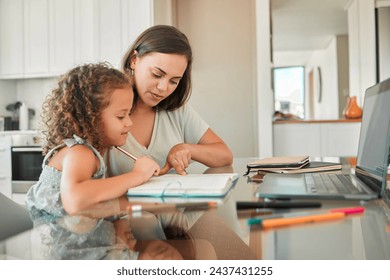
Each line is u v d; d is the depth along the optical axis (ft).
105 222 1.97
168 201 2.20
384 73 12.14
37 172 10.78
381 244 1.87
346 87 19.53
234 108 11.94
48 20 11.87
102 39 10.78
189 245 2.03
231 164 4.29
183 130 4.48
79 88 2.89
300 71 29.22
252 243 1.88
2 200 2.47
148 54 3.51
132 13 10.55
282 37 20.08
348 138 10.94
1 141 11.06
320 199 2.13
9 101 12.77
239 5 11.91
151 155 3.89
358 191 2.22
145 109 4.04
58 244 1.80
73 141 2.78
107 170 3.58
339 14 15.79
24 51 12.10
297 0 13.89
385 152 2.18
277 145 11.30
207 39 12.01
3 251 1.75
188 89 4.15
